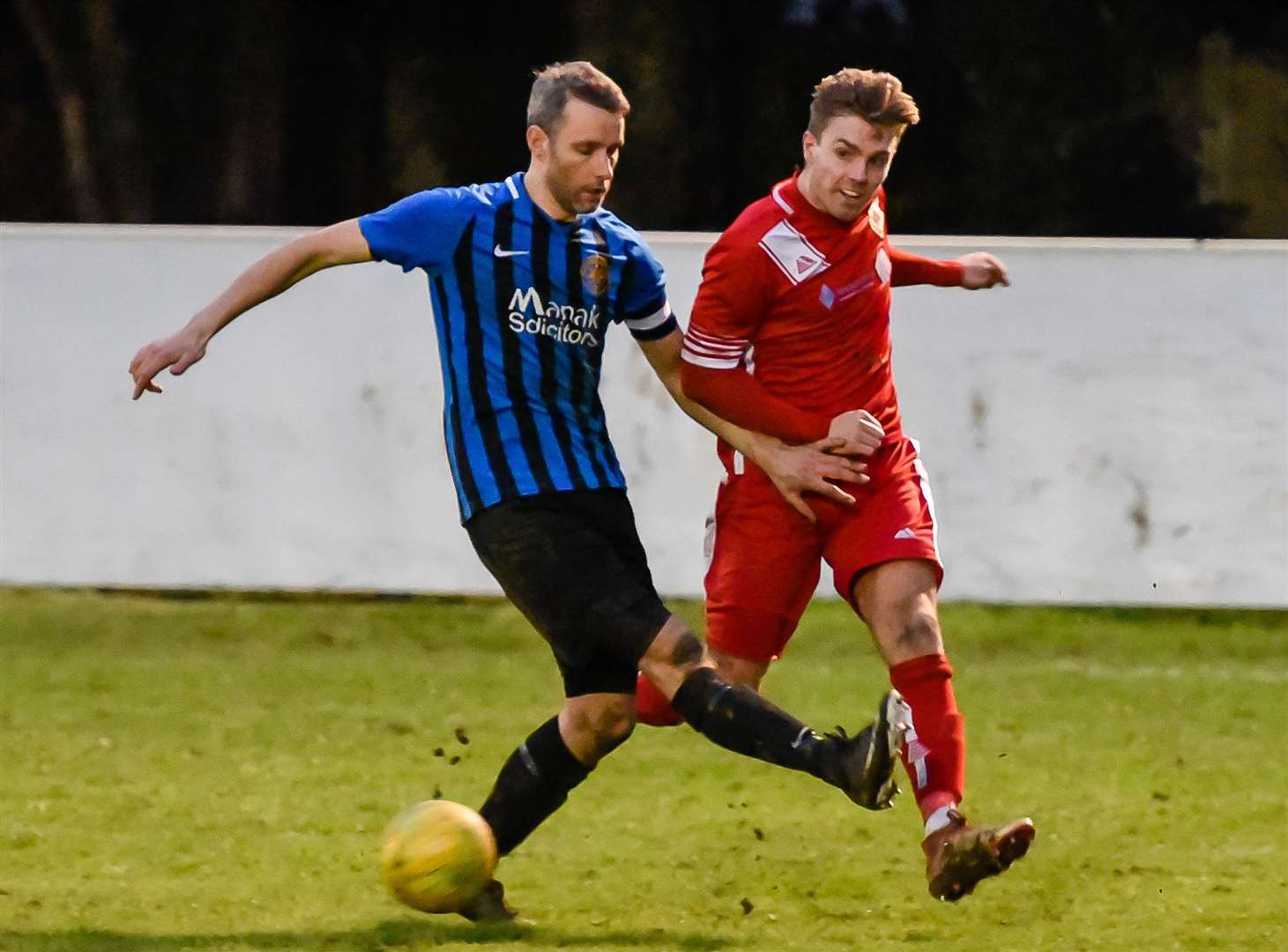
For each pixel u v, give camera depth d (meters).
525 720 27.33
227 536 32.12
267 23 66.50
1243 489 31.00
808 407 17.03
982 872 14.89
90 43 66.31
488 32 69.25
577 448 15.90
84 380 32.16
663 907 17.38
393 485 31.94
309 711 27.83
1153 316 30.95
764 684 30.17
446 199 15.75
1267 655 33.44
